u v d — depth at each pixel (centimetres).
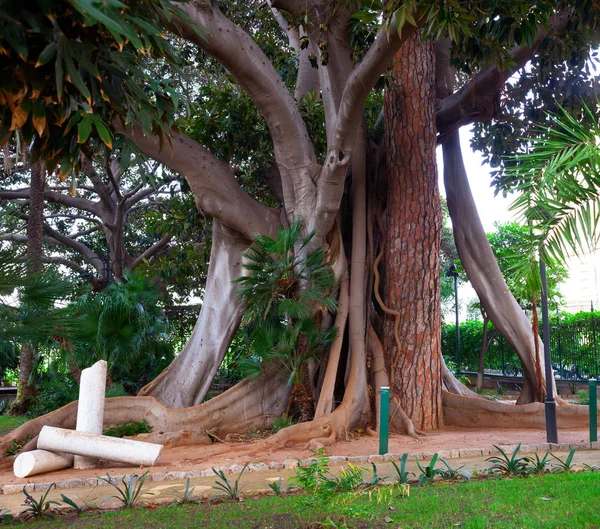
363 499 593
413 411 1263
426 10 799
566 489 615
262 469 855
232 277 1328
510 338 1444
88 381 916
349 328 1279
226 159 1444
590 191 530
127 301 1323
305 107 1427
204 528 513
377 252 1406
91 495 704
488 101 1448
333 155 1145
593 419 1060
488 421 1310
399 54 1345
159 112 425
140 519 553
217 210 1254
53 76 333
